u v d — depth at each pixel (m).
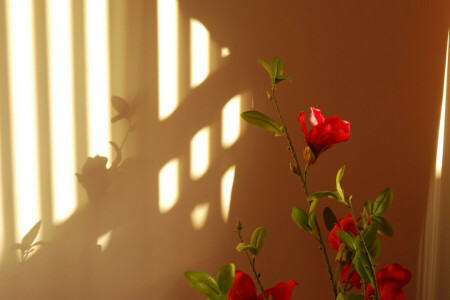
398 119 0.81
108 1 0.65
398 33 0.79
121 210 0.67
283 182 0.75
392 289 0.64
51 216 0.64
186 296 0.72
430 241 0.86
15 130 0.62
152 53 0.67
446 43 0.83
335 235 0.66
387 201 0.67
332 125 0.61
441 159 0.86
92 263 0.67
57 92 0.64
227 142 0.72
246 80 0.72
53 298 0.65
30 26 0.62
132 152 0.67
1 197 0.62
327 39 0.75
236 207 0.73
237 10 0.70
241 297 0.62
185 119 0.69
